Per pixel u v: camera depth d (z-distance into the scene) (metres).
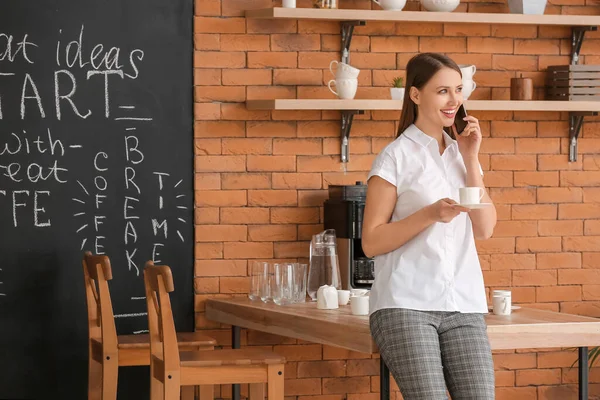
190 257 5.05
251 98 5.07
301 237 5.13
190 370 3.88
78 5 4.91
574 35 5.35
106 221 4.96
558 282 5.39
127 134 4.98
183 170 5.04
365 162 5.19
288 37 5.09
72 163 4.92
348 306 4.43
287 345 5.13
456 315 3.08
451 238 3.12
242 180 5.07
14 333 4.88
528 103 5.04
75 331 4.94
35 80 4.88
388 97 5.21
